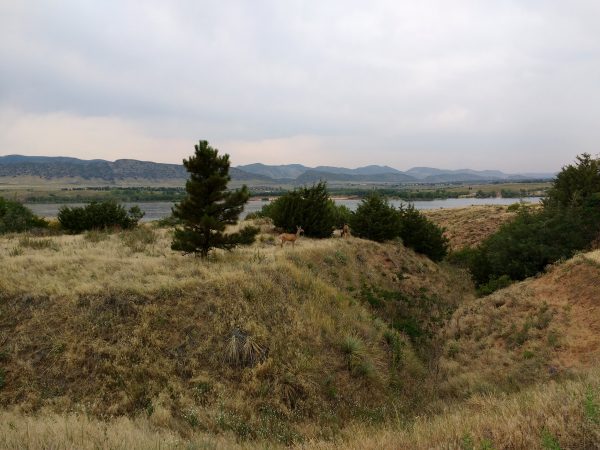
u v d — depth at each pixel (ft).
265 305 36.17
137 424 22.57
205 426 24.13
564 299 41.65
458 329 45.83
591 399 15.05
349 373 32.73
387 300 53.88
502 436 14.94
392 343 40.16
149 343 29.71
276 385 28.68
